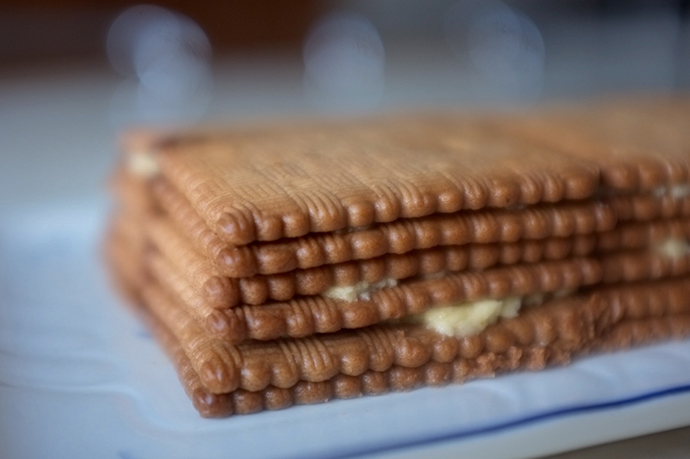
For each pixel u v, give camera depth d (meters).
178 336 0.21
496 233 0.21
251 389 0.20
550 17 0.61
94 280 0.25
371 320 0.20
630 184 0.22
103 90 0.51
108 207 0.29
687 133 0.25
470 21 0.60
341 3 0.62
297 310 0.20
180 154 0.23
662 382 0.20
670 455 0.19
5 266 0.26
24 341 0.22
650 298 0.22
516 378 0.21
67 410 0.20
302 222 0.19
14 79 0.52
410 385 0.20
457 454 0.19
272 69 0.56
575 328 0.21
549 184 0.21
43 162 0.37
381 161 0.22
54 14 0.55
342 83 0.54
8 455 0.19
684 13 0.55
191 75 0.54
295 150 0.23
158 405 0.20
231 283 0.19
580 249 0.22
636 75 0.50
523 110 0.29
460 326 0.21
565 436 0.19
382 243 0.20
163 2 0.57
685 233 0.22
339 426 0.19
